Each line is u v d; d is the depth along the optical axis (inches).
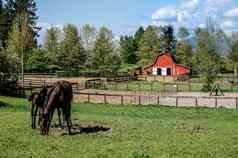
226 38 3334.2
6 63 1567.4
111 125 763.4
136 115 1044.5
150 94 1785.2
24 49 2367.1
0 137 615.5
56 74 2994.6
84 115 943.7
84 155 507.2
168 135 657.6
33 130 681.6
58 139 610.9
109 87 2100.1
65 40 3639.3
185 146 567.2
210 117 1034.7
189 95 1758.1
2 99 1264.8
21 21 2433.6
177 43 4188.0
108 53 3654.0
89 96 1525.6
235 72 3363.7
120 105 1288.1
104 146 561.6
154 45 4141.2
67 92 650.2
